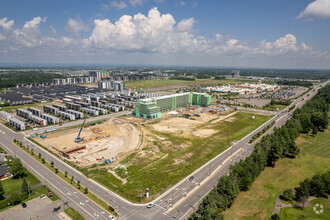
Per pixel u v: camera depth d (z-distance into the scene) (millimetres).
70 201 122625
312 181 131375
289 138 198125
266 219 110062
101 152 192625
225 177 122375
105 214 112500
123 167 163625
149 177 149875
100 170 158250
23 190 126438
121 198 126875
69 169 159875
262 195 130375
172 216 111688
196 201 124188
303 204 122375
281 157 183125
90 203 121188
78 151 193875
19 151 189250
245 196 129250
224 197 115562
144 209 117062
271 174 155625
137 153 189000
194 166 166125
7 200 120250
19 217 109000
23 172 152500
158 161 173625
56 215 110812
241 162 143750
